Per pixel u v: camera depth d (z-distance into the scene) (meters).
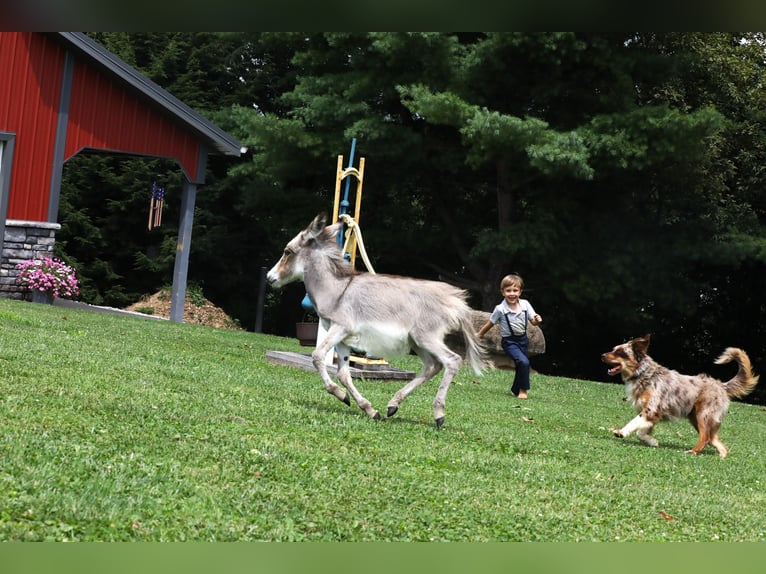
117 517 4.63
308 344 13.70
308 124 24.67
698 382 9.57
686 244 22.62
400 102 23.78
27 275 19.81
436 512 5.55
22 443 5.60
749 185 24.92
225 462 6.00
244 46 30.72
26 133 19.84
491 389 13.71
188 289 29.70
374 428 7.99
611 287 22.27
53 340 10.90
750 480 8.21
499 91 22.70
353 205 25.30
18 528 4.29
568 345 28.84
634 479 7.43
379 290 8.48
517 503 6.01
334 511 5.30
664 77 22.55
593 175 20.53
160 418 7.03
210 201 30.77
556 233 22.14
